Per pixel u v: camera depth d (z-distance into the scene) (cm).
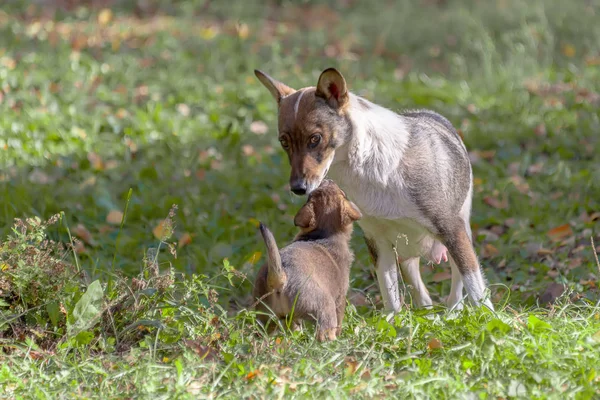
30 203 1327
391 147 959
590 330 823
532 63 2238
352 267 1184
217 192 1467
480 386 726
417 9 3105
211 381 747
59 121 1727
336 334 868
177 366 725
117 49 2397
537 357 763
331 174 977
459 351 794
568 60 2355
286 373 746
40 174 1470
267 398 699
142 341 830
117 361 791
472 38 2595
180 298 967
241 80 2192
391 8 3147
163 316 880
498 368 753
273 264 821
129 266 1162
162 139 1702
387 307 1020
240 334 845
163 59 2339
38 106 1811
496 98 2023
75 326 823
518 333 827
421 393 703
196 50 2483
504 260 1198
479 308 901
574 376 734
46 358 791
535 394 694
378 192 965
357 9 3216
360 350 809
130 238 1240
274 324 874
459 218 1003
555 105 1911
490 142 1712
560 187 1463
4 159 1513
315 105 935
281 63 2366
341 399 696
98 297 844
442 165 988
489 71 2153
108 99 1925
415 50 2625
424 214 972
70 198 1381
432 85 2164
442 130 1042
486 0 3044
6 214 1264
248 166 1588
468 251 991
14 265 868
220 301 1073
